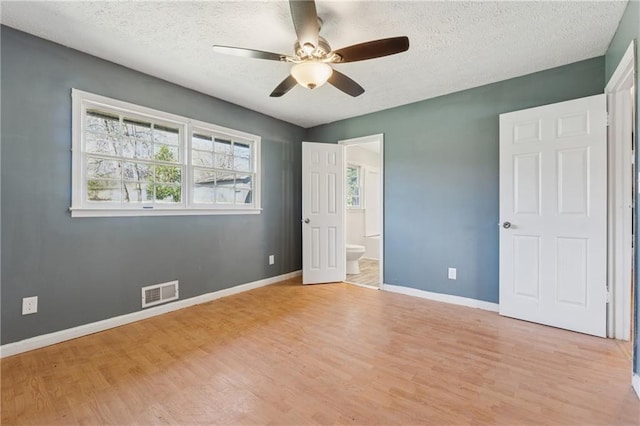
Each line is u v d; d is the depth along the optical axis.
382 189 3.78
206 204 3.34
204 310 3.00
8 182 2.08
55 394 1.66
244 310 3.00
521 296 2.70
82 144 2.43
